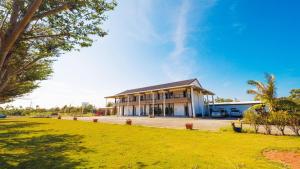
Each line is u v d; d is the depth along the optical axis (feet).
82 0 17.62
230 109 118.62
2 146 29.68
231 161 19.61
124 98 165.58
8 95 47.91
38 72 38.60
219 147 26.68
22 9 15.14
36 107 213.25
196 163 19.11
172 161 19.97
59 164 19.89
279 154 22.30
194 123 67.72
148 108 142.61
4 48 13.60
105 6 19.31
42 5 17.11
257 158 20.65
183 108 120.57
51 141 33.68
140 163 19.48
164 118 101.60
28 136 40.09
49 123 75.97
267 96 60.59
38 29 19.07
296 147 25.54
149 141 32.32
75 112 208.85
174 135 39.09
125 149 26.22
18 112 187.11
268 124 40.52
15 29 13.73
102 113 186.39
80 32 19.79
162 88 119.24
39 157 22.91
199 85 124.36
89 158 21.86
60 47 20.93
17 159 22.22
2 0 16.14
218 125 58.59
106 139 34.96
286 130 43.62
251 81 65.41
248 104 111.86
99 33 20.54
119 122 81.25
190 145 28.45
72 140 34.47
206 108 132.16
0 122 82.53
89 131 47.52
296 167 17.56
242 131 43.80
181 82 125.29
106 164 19.39
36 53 22.71
